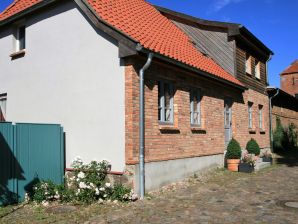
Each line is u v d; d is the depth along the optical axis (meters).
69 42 9.70
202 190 9.26
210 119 12.47
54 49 10.09
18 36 11.77
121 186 8.23
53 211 7.27
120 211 7.18
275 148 20.44
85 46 9.31
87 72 9.24
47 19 10.37
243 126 15.88
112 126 8.68
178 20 15.50
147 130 8.94
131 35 8.85
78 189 8.04
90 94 9.15
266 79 19.88
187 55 11.43
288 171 12.95
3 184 7.87
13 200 8.08
